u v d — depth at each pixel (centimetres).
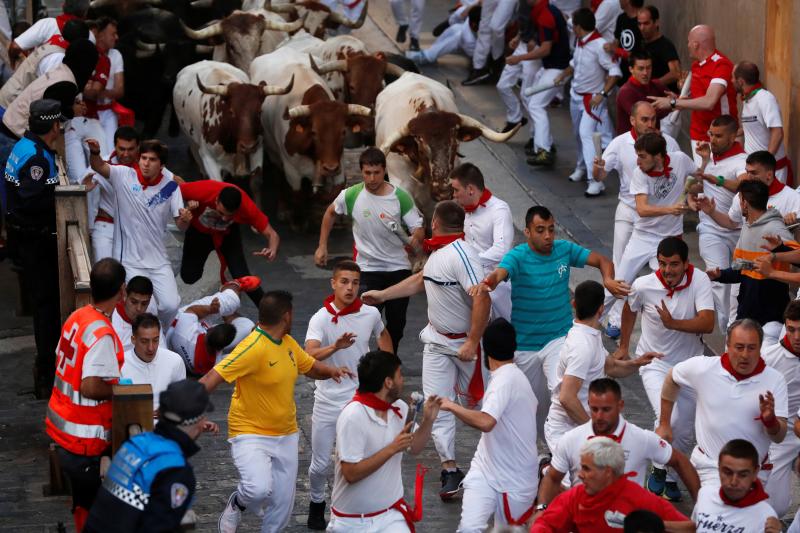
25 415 2839
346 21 5066
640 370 2567
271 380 2116
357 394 1991
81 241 2611
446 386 2562
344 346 2300
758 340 2152
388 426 1988
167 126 5147
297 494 2527
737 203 2983
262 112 4172
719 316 3269
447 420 2514
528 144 4653
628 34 4134
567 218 4125
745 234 2797
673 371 2242
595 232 4016
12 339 3309
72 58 3080
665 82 3944
